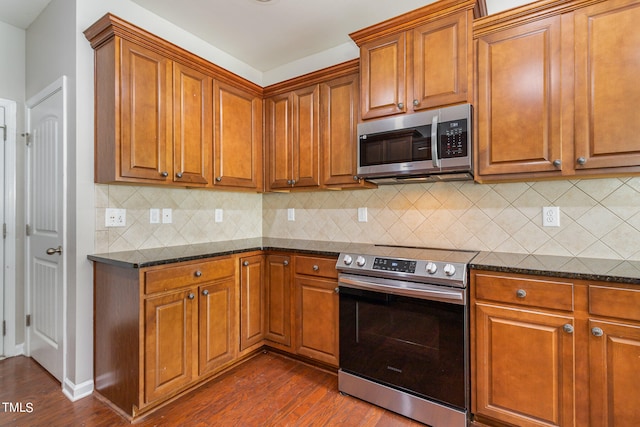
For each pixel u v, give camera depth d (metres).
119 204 2.13
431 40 1.90
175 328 1.87
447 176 1.97
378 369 1.88
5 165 2.44
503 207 2.06
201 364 2.02
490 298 1.59
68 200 1.97
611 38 1.50
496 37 1.77
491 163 1.79
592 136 1.54
